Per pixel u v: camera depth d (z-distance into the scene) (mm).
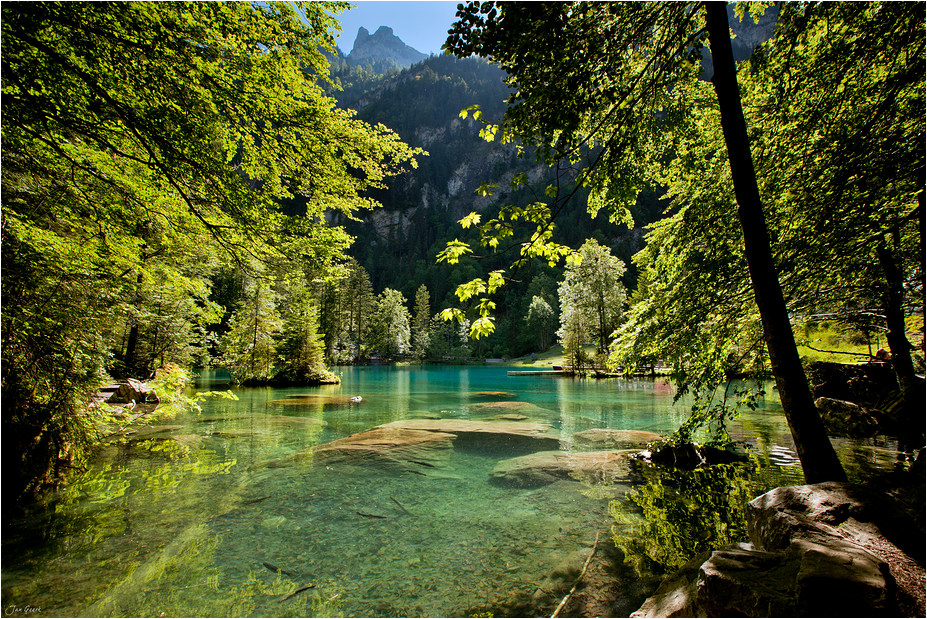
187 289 8047
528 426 10555
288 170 6180
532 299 66375
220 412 13195
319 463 7070
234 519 4754
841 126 5176
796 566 2188
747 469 6543
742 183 3830
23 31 3916
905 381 7652
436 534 4371
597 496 5492
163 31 4406
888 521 2742
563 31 3295
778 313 3699
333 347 51719
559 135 3836
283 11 4945
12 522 4629
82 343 5766
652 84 4281
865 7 4895
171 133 4988
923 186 4598
